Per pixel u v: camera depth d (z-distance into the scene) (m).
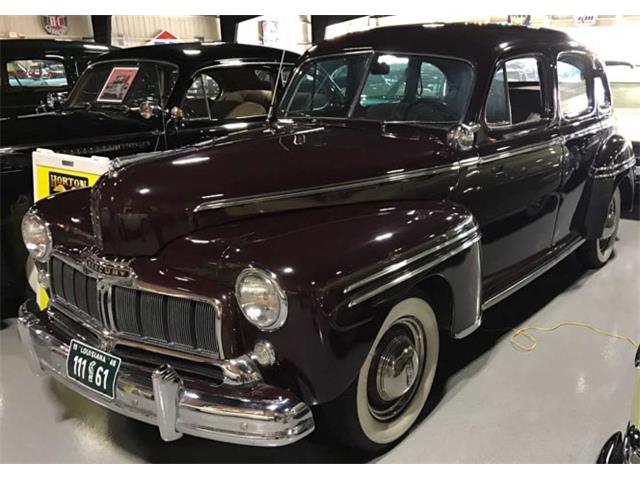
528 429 2.62
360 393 2.28
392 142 2.92
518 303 3.99
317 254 2.09
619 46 7.58
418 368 2.59
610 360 3.21
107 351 2.34
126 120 4.35
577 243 4.13
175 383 2.04
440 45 3.14
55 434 2.65
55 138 3.98
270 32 9.78
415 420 2.67
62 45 6.14
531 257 3.65
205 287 2.11
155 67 4.54
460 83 3.04
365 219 2.42
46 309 2.72
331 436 2.42
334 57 3.45
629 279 4.41
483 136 3.04
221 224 2.33
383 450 2.48
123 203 2.26
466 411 2.76
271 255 2.06
